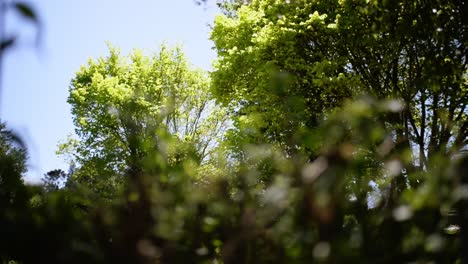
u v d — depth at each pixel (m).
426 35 10.87
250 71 17.78
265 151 1.70
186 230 1.66
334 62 15.85
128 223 1.58
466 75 14.32
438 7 10.29
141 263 1.53
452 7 10.13
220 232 1.63
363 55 15.73
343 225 1.58
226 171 1.76
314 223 1.40
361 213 1.60
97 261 1.53
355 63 16.31
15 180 1.62
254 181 1.67
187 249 1.60
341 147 1.35
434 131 13.30
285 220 1.43
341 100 15.17
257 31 17.86
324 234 1.39
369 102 1.48
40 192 1.71
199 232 1.65
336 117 1.49
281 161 1.55
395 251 1.47
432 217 1.49
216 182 1.73
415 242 1.46
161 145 1.79
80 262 1.53
